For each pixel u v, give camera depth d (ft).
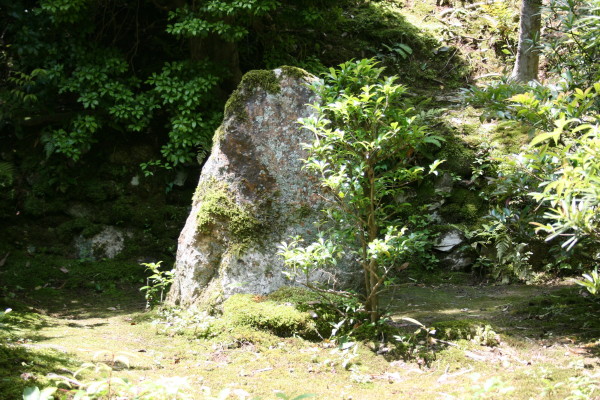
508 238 20.29
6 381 9.27
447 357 12.13
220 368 11.84
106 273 20.59
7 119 22.50
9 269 20.17
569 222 9.71
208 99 22.95
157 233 22.57
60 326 15.02
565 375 10.71
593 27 14.93
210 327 13.75
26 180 22.35
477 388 9.10
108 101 23.17
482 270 21.09
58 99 24.45
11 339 12.55
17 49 22.58
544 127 12.65
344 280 14.88
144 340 13.66
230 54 24.45
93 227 21.99
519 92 14.66
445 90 28.60
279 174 15.48
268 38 26.37
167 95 22.52
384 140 12.96
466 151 23.03
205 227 15.19
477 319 14.61
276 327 13.39
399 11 32.94
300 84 15.80
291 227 15.23
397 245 13.03
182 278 15.66
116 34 24.82
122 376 10.56
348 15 31.68
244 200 15.35
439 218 22.24
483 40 30.86
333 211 13.75
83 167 22.99
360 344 12.82
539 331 13.56
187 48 25.88
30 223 21.88
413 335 12.88
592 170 9.51
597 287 11.04
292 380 11.21
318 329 13.39
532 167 12.64
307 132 15.51
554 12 17.08
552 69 16.89
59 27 23.24
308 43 28.25
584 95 11.98
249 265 14.90
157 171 23.61
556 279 19.93
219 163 15.71
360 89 14.23
